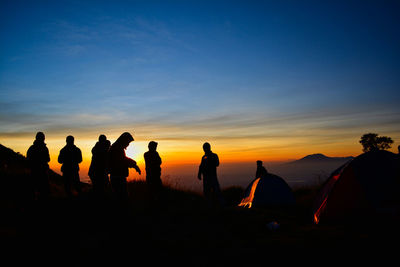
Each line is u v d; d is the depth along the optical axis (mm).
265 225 7492
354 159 7945
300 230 6836
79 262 4652
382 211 7129
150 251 5234
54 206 8938
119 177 8062
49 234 6270
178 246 5539
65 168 10008
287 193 12883
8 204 8570
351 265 4281
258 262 4582
